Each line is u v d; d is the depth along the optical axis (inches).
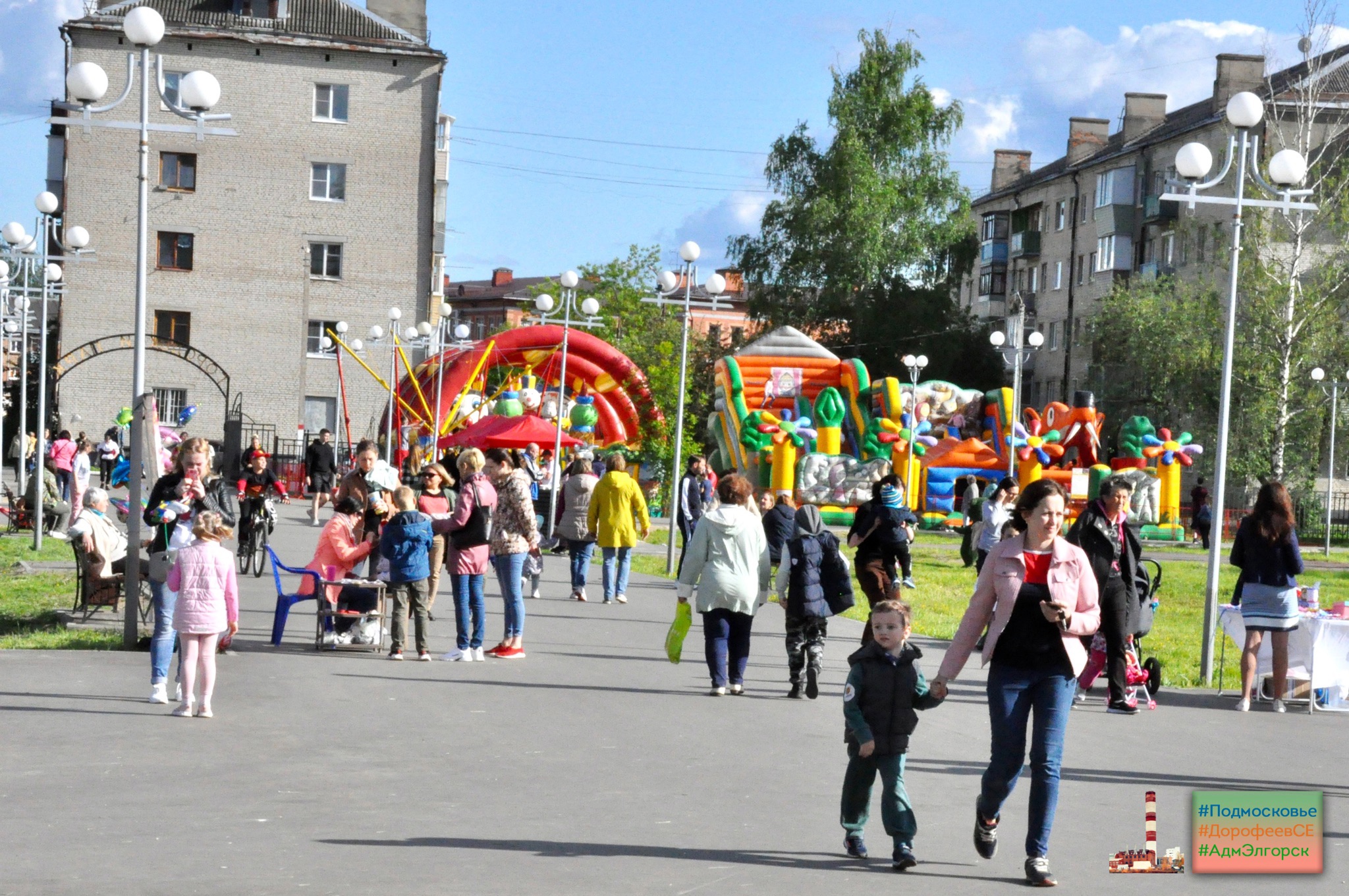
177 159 2347.4
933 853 296.2
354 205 2389.3
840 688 535.2
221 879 255.1
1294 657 541.0
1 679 474.0
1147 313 2217.0
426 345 2206.0
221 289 2353.6
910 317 2549.2
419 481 892.6
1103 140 3324.3
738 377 1884.8
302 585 589.0
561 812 320.2
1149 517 1857.8
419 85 2402.8
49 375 1829.5
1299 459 2063.2
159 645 443.2
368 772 356.5
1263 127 2359.7
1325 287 2036.2
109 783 334.3
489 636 641.6
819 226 2519.7
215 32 2329.0
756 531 507.8
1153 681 524.7
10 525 1206.9
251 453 862.5
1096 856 297.3
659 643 637.9
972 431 1968.5
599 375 1749.5
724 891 259.0
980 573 289.3
